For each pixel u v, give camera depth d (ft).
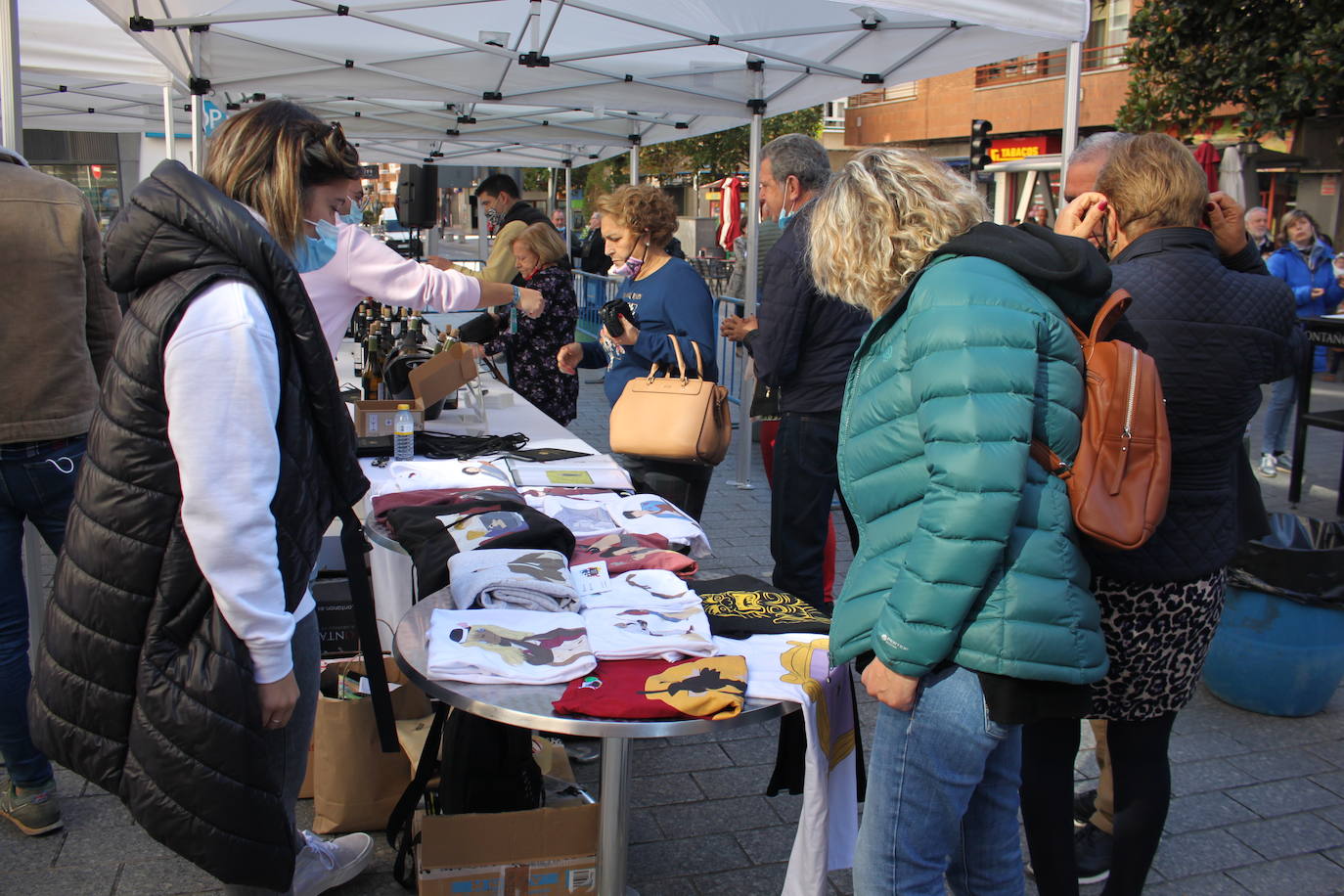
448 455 12.34
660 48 18.69
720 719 6.14
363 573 6.97
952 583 5.28
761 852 9.44
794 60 18.79
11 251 8.50
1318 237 28.60
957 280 5.56
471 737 7.98
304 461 5.78
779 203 13.41
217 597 5.35
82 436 9.08
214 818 5.50
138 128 36.24
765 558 17.98
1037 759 7.61
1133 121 41.04
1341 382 36.91
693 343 12.58
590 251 41.50
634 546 9.03
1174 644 7.44
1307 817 10.23
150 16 16.38
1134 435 5.91
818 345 11.69
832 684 6.94
